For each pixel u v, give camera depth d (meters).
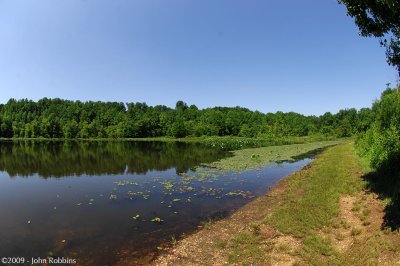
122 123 127.19
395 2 12.59
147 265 11.78
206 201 21.08
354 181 21.67
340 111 130.62
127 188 25.36
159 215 18.05
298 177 26.72
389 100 29.25
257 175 30.67
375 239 11.75
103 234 15.05
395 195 15.94
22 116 129.38
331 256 11.14
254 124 124.12
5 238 14.61
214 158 46.19
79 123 128.50
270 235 13.65
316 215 15.24
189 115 147.75
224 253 12.33
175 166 37.94
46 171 34.78
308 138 104.44
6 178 30.61
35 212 18.89
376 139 28.05
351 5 15.11
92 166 38.66
